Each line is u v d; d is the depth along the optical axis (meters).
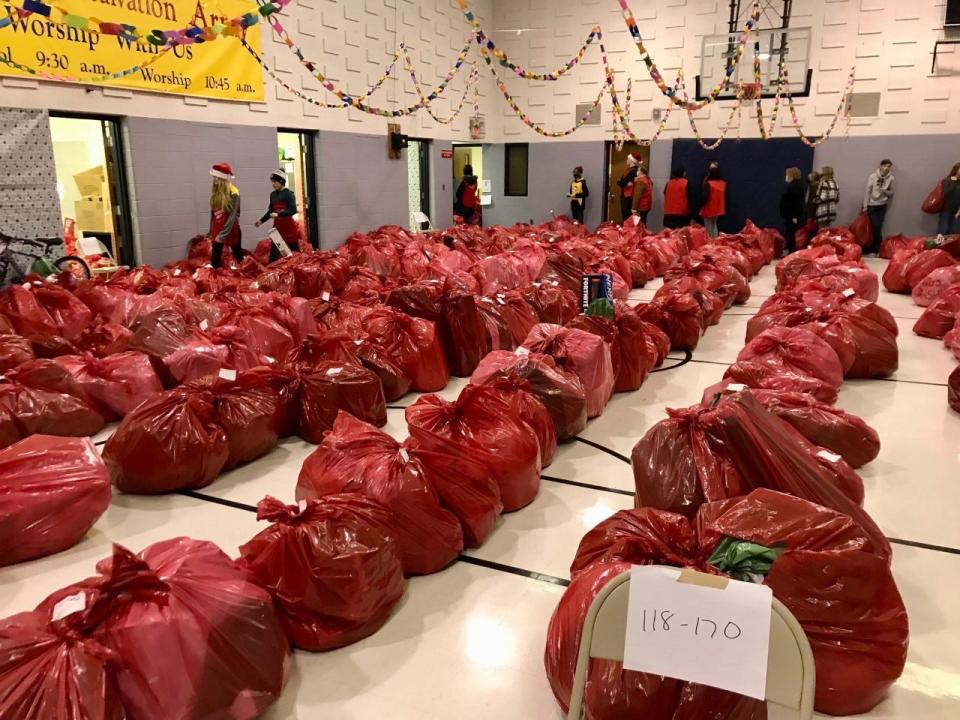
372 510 2.15
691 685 1.41
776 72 12.05
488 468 2.71
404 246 8.67
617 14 12.94
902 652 1.71
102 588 1.57
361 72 10.56
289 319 4.80
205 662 1.59
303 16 9.33
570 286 6.41
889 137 11.64
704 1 12.30
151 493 3.01
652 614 1.13
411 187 12.77
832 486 2.17
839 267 6.81
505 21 13.87
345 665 1.97
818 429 3.05
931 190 11.54
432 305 4.70
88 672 1.45
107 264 7.09
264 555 1.96
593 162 13.73
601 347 3.90
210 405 3.16
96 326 4.62
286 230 7.99
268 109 8.99
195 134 8.00
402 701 1.84
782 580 1.64
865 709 1.75
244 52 8.47
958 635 2.05
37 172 6.34
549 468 3.27
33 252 6.35
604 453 3.44
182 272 6.75
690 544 1.76
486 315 4.83
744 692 1.08
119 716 1.47
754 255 9.66
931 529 2.65
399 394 4.23
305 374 3.63
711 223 13.12
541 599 2.28
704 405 2.60
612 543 1.87
